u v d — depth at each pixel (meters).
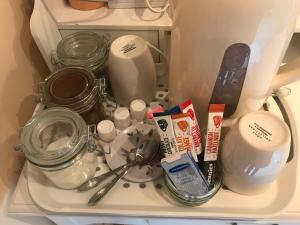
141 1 0.58
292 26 0.38
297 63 0.45
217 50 0.38
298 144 0.51
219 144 0.48
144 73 0.53
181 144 0.42
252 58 0.39
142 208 0.48
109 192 0.49
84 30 0.58
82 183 0.50
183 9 0.37
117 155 0.52
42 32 0.55
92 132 0.53
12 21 0.52
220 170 0.47
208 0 0.35
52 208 0.48
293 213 0.47
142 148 0.52
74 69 0.53
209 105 0.44
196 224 0.53
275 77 0.45
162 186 0.50
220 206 0.47
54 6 0.57
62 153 0.44
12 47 0.52
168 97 0.57
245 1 0.34
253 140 0.39
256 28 0.36
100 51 0.56
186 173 0.42
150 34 0.58
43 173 0.50
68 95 0.50
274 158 0.40
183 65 0.43
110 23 0.57
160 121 0.42
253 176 0.43
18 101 0.54
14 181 0.53
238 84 0.43
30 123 0.47
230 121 0.48
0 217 0.49
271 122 0.41
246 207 0.47
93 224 0.59
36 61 0.60
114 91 0.57
